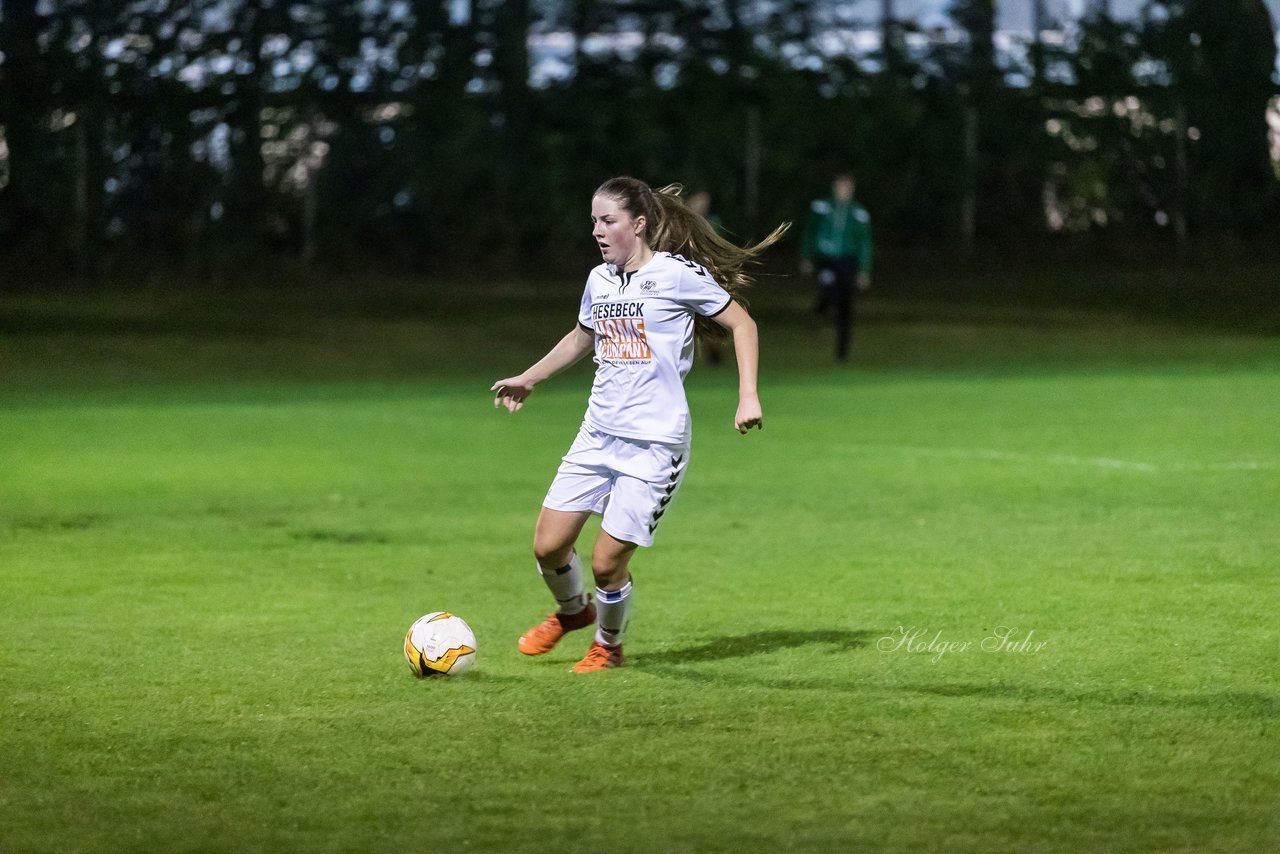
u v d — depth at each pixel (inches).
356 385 2817.4
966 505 1459.2
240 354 3272.6
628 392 864.9
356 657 893.2
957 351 3366.1
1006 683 813.9
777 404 2409.0
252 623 992.2
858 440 1968.5
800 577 1132.5
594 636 962.1
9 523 1403.8
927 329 3740.2
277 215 4611.2
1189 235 4936.0
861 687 810.2
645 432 859.4
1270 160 4972.9
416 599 1075.9
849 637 934.4
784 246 4788.4
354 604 1057.5
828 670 850.1
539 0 4768.7
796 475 1676.9
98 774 672.4
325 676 845.8
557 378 2994.6
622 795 636.1
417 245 4694.9
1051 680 818.2
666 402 863.7
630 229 863.1
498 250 4712.1
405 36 4613.7
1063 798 626.5
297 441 2012.8
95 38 4419.3
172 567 1195.3
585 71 4795.8
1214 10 4884.4
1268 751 686.5
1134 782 645.3
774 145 4729.3
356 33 4566.9
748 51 4773.6
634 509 854.5
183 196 4503.0
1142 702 770.8
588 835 590.6
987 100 4928.6
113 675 848.9
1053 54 4940.9
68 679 840.3
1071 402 2367.1
